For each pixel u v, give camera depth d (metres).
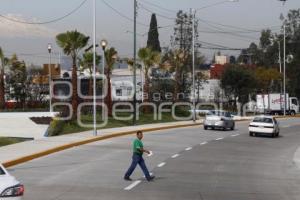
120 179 19.48
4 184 10.25
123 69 104.06
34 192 16.38
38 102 70.44
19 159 24.19
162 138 39.62
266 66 126.50
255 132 45.19
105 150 30.19
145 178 19.80
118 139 37.88
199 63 95.06
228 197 16.33
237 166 24.92
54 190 16.84
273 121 45.97
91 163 24.28
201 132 47.25
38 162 24.55
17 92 70.12
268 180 20.56
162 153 29.58
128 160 25.52
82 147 31.81
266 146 36.72
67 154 28.02
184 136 42.16
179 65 80.31
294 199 16.22
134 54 54.06
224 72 89.56
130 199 15.41
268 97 88.19
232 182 19.70
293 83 112.94
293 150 34.62
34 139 34.78
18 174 20.55
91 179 19.36
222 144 36.50
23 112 57.88
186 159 26.98
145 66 66.25
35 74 85.25
